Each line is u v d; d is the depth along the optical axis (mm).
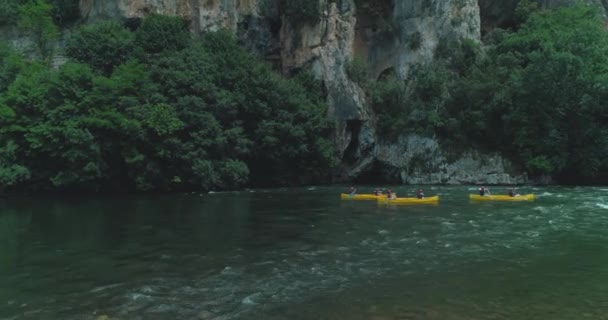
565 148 47562
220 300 12453
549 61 46312
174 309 11773
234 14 54719
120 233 21547
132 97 40625
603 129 47250
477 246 18938
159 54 45938
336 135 50781
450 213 27875
